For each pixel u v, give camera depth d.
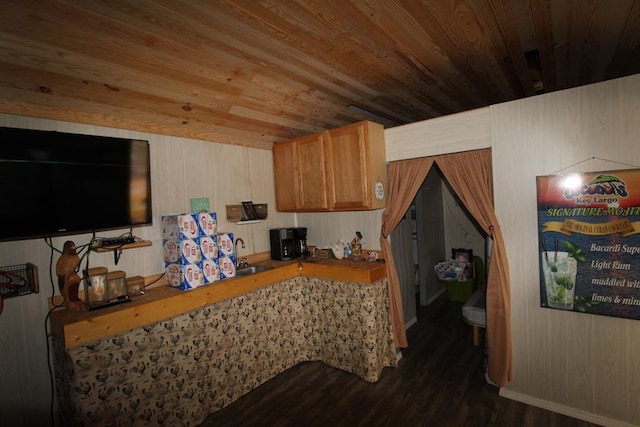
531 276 2.26
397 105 3.07
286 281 3.07
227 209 3.04
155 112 2.29
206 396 2.39
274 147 3.44
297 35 1.78
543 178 2.15
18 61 1.56
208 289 2.41
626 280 1.91
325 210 3.09
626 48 2.16
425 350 3.28
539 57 2.26
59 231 1.88
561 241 2.11
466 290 4.61
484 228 2.45
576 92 2.03
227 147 3.07
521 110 2.23
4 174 1.67
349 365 2.90
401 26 1.77
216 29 1.65
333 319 3.00
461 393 2.52
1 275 1.82
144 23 1.53
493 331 2.41
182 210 2.70
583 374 2.11
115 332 1.91
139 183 2.24
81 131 2.12
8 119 1.83
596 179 1.97
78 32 1.50
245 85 2.26
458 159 2.55
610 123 1.93
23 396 1.91
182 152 2.70
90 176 1.99
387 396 2.54
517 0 1.58
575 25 1.84
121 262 2.34
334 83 2.44
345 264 3.00
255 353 2.76
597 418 2.07
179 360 2.23
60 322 1.78
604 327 2.02
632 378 1.95
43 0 1.29
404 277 3.84
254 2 1.48
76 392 1.76
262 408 2.48
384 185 2.91
